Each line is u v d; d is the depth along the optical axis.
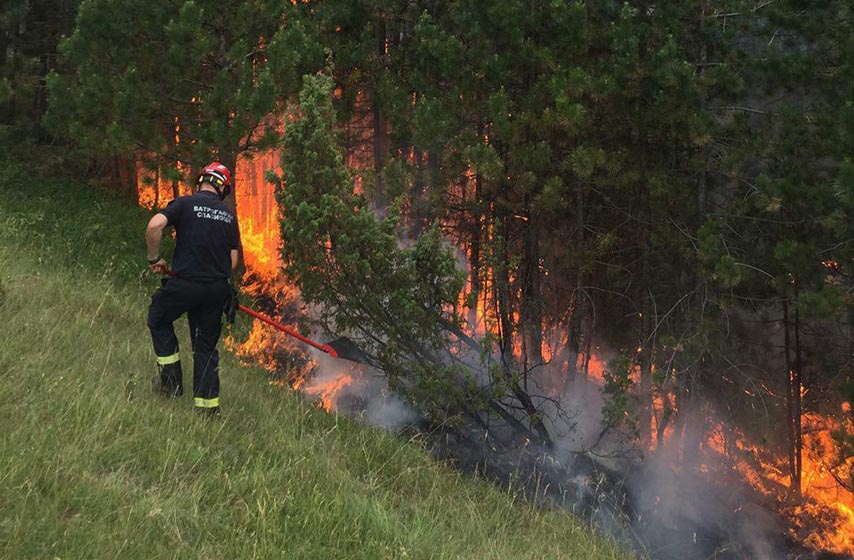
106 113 9.58
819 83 8.52
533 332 9.02
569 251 9.17
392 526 4.13
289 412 5.79
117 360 5.42
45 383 4.36
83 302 6.88
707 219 8.83
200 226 4.84
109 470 3.76
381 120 10.64
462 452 6.82
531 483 6.79
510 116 8.61
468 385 6.62
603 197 9.30
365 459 5.50
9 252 7.88
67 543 2.95
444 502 5.32
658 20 8.49
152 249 4.72
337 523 3.92
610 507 7.20
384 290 6.43
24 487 3.21
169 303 4.84
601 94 7.98
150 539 3.22
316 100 6.42
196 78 9.98
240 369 7.00
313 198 6.32
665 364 9.20
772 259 8.96
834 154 8.14
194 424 4.57
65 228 9.70
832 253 8.48
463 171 8.75
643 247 9.68
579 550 5.54
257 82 9.16
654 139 9.06
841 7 8.34
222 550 3.36
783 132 8.46
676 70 7.95
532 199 8.90
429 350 6.77
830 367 10.30
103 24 9.18
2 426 3.68
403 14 9.88
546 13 8.45
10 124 12.89
